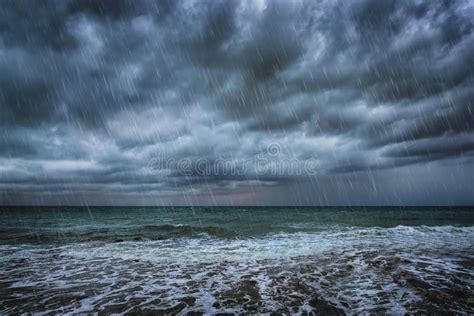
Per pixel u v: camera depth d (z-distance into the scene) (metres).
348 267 7.86
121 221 27.11
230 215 39.41
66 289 6.03
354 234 15.50
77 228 19.28
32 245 11.98
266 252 10.20
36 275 7.20
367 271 7.41
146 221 27.06
